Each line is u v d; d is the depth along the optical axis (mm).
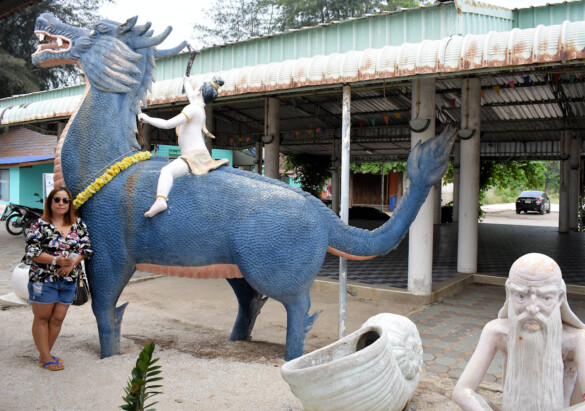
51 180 13875
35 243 4000
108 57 4418
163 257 4344
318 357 3246
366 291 7496
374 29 6559
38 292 4000
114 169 4312
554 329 2006
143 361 2164
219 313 6488
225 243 4238
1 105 12125
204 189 4277
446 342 5305
